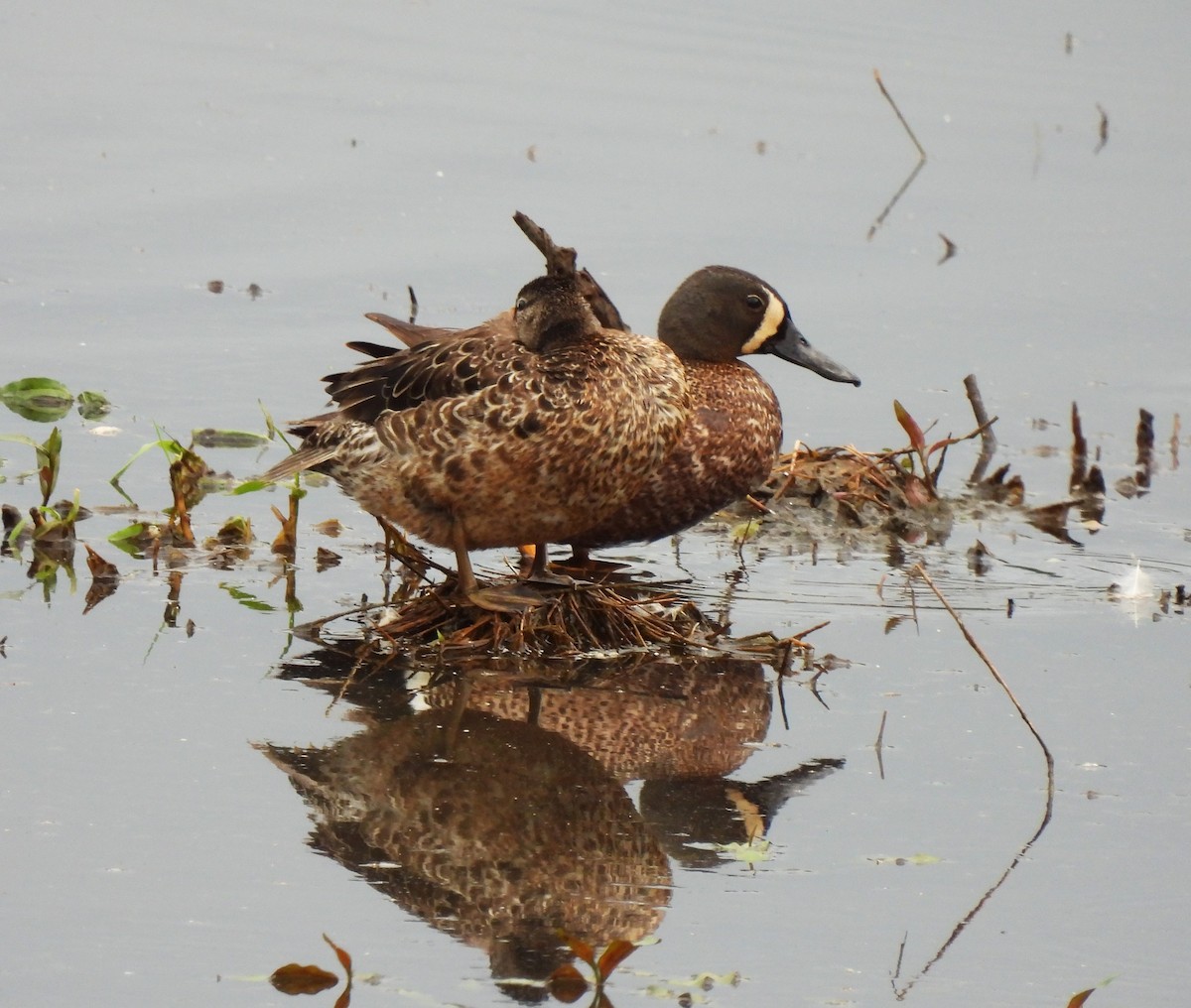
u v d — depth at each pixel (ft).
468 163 65.62
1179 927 24.85
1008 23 86.22
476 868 25.76
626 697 31.94
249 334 50.57
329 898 24.76
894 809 28.04
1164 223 63.62
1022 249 60.80
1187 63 81.56
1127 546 40.91
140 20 80.48
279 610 35.01
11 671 31.45
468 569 34.35
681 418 34.40
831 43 82.74
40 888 24.63
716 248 58.75
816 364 43.09
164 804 27.09
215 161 64.18
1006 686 30.86
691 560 39.81
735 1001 22.80
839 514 42.32
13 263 54.44
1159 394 50.11
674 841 26.78
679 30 83.66
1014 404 49.26
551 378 32.81
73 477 41.24
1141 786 28.94
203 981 22.74
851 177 66.95
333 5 84.64
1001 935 24.57
